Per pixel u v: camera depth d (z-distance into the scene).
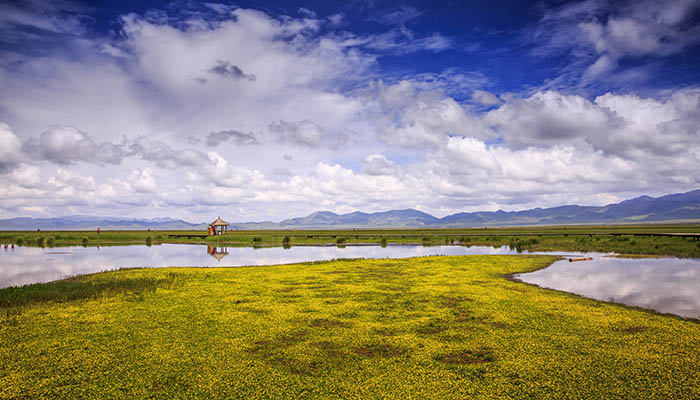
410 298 20.16
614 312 16.97
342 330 14.59
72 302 19.61
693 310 18.06
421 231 138.88
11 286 24.78
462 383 10.05
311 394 9.52
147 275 29.41
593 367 10.91
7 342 13.24
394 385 9.97
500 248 57.34
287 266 34.88
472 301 19.31
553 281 25.92
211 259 45.94
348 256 48.81
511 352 12.17
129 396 9.41
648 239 59.66
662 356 11.70
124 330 14.66
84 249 61.59
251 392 9.63
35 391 9.63
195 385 10.02
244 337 13.84
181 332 14.42
